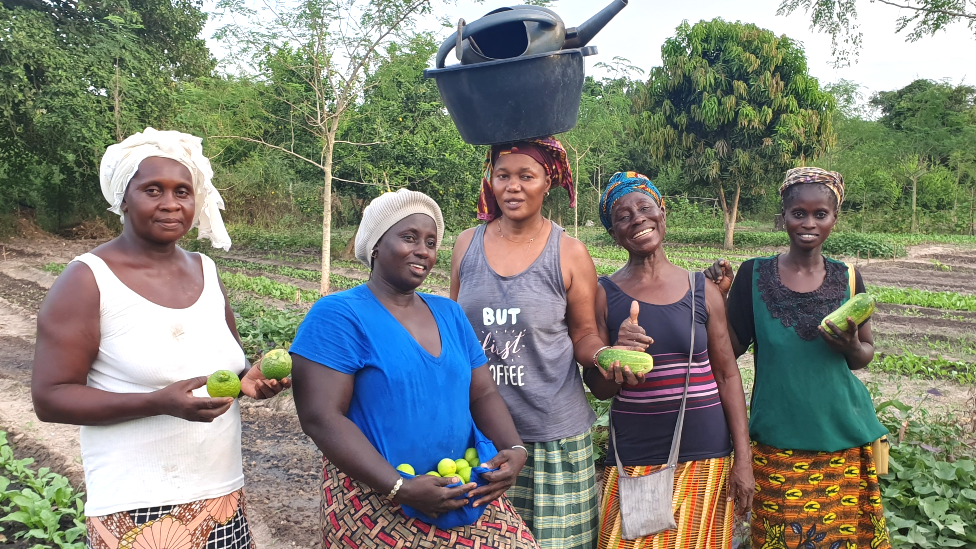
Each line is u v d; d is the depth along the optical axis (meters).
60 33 23.98
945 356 10.28
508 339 3.21
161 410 2.28
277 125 19.38
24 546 4.61
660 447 3.16
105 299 2.37
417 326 2.67
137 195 2.45
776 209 41.78
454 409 2.63
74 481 5.48
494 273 3.29
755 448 3.45
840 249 26.50
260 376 2.56
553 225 3.41
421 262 2.63
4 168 26.39
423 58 14.34
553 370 3.22
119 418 2.29
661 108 27.38
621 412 3.26
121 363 2.40
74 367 2.32
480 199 3.50
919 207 38.16
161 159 2.49
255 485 5.55
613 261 23.17
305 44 13.56
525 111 3.01
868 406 3.32
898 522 4.06
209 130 20.83
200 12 30.47
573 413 3.26
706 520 3.16
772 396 3.31
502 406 2.87
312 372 2.48
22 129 23.45
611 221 3.37
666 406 3.15
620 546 3.17
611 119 31.02
